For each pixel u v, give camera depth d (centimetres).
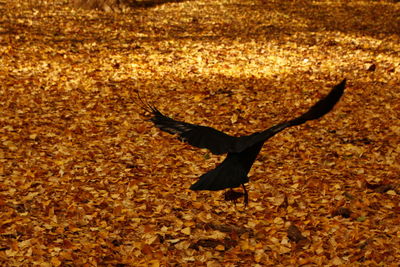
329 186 1198
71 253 931
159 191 1162
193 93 1769
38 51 2117
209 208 1095
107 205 1098
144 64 2041
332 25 2895
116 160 1304
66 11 2805
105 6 2866
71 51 2155
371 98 1766
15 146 1344
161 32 2538
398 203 1129
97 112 1595
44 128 1463
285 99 1745
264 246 970
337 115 1614
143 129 1479
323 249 957
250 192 1159
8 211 1052
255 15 2988
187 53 2206
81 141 1402
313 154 1364
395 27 2945
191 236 1003
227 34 2553
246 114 1619
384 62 2167
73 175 1221
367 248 955
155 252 949
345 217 1074
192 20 2792
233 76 1945
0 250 938
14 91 1714
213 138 411
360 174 1261
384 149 1406
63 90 1752
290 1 3459
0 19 2533
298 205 1115
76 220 1040
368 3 3575
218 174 387
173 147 1384
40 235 983
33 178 1188
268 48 2323
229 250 956
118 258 934
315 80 1930
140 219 1052
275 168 1282
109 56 2122
